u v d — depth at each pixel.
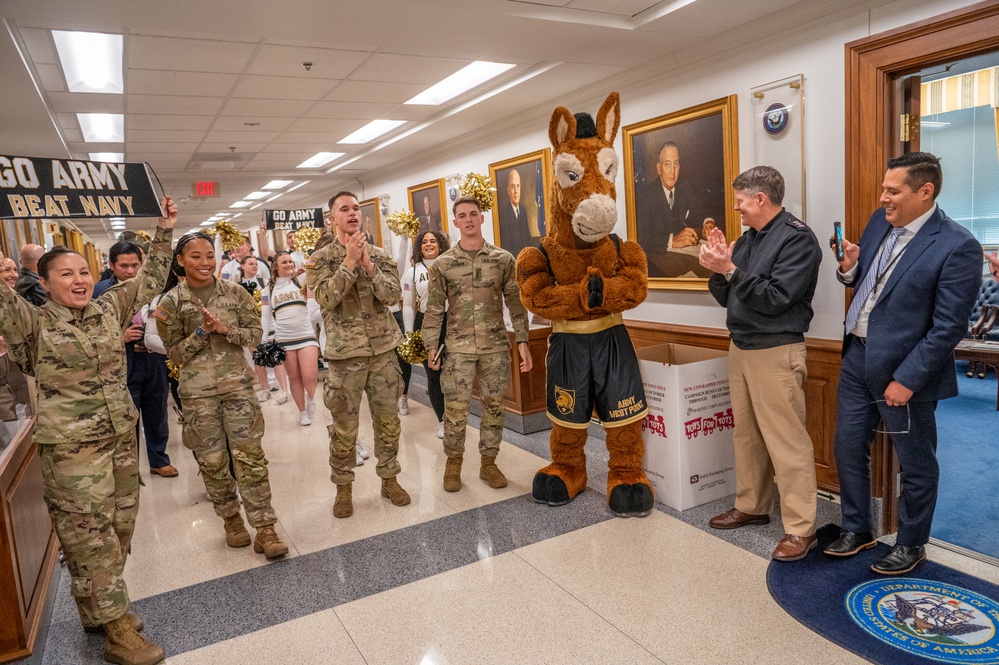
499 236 6.41
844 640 2.26
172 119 5.49
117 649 2.40
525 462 4.33
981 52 2.74
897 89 3.09
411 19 3.30
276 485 4.19
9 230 6.28
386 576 2.93
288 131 6.36
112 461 2.48
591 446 4.61
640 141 4.55
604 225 3.10
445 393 3.87
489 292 3.79
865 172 3.16
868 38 3.07
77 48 3.76
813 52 3.38
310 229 4.89
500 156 6.29
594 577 2.80
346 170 9.09
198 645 2.50
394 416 3.66
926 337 2.42
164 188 9.92
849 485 2.81
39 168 2.53
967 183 7.13
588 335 3.37
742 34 3.65
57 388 2.31
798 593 2.57
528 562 2.97
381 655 2.36
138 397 4.36
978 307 6.76
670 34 3.73
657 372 3.44
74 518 2.33
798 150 3.46
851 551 2.82
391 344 3.54
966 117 7.04
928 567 2.74
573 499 3.64
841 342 3.37
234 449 3.10
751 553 2.93
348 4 3.04
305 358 5.47
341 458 3.57
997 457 4.14
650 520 3.33
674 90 4.26
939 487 3.69
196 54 3.83
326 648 2.43
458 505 3.68
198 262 3.02
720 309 4.11
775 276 2.78
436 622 2.54
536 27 3.50
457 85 5.21
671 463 3.44
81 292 2.38
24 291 3.77
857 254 2.76
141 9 3.01
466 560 3.02
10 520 2.35
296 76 4.48
